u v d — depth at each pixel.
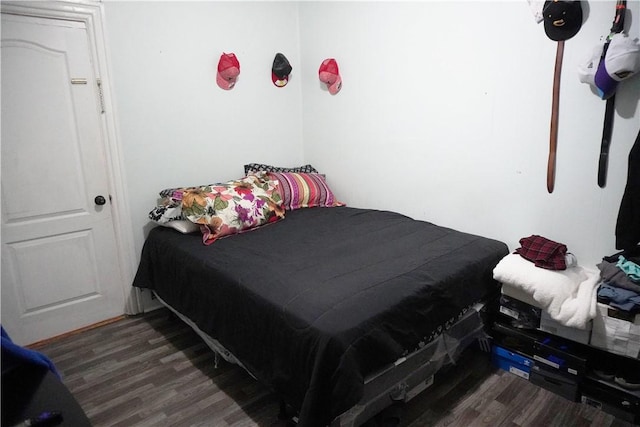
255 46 2.95
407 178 2.63
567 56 1.82
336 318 1.32
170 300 2.23
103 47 2.27
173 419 1.67
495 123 2.13
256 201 2.42
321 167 3.27
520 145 2.05
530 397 1.75
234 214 2.29
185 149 2.71
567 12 1.73
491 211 2.23
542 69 1.91
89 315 2.49
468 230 2.36
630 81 1.64
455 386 1.84
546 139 1.95
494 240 2.12
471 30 2.14
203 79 2.71
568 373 1.71
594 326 1.60
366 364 1.34
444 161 2.40
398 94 2.57
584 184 1.86
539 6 1.86
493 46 2.07
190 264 1.99
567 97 1.84
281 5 3.04
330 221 2.49
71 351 2.21
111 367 2.05
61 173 2.27
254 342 1.57
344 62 2.88
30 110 2.12
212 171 2.87
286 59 3.03
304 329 1.32
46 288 2.31
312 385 1.25
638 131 1.64
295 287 1.53
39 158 2.19
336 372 1.25
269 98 3.10
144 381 1.93
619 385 1.60
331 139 3.12
